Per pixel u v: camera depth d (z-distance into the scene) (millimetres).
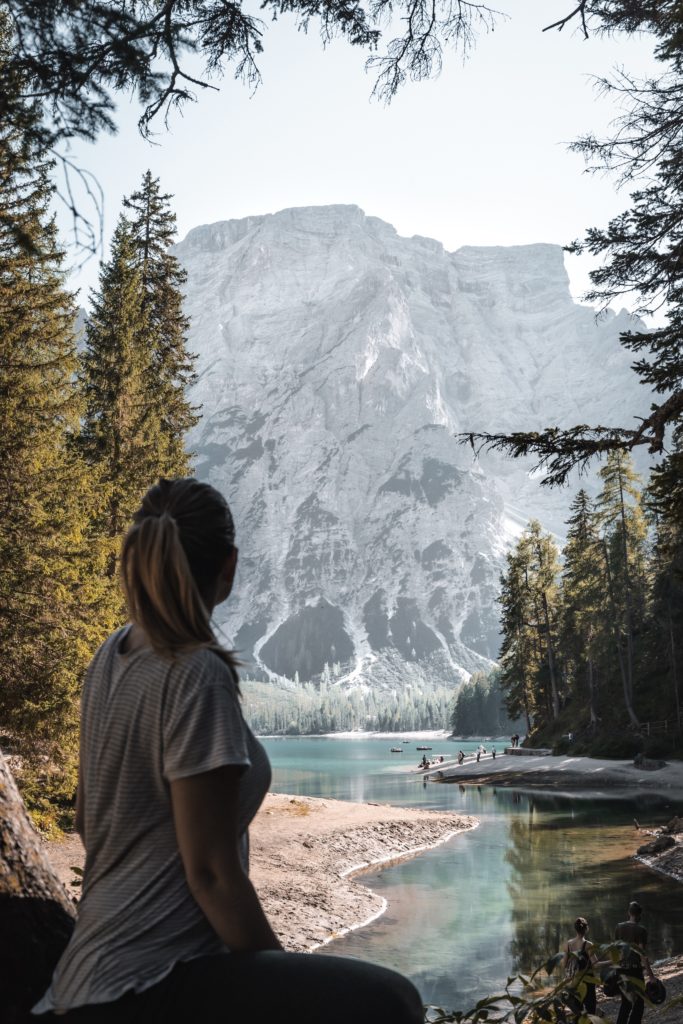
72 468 23406
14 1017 1909
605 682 91938
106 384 33875
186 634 1593
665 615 81125
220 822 1504
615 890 28062
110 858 1558
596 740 83312
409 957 20625
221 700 1550
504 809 55688
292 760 158375
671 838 35156
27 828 2469
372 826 40812
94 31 3320
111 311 34625
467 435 11250
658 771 70438
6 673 20250
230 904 1479
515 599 104688
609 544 88250
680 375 12891
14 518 21094
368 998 1426
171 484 1754
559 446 11086
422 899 27641
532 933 22875
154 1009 1439
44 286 20750
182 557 1611
